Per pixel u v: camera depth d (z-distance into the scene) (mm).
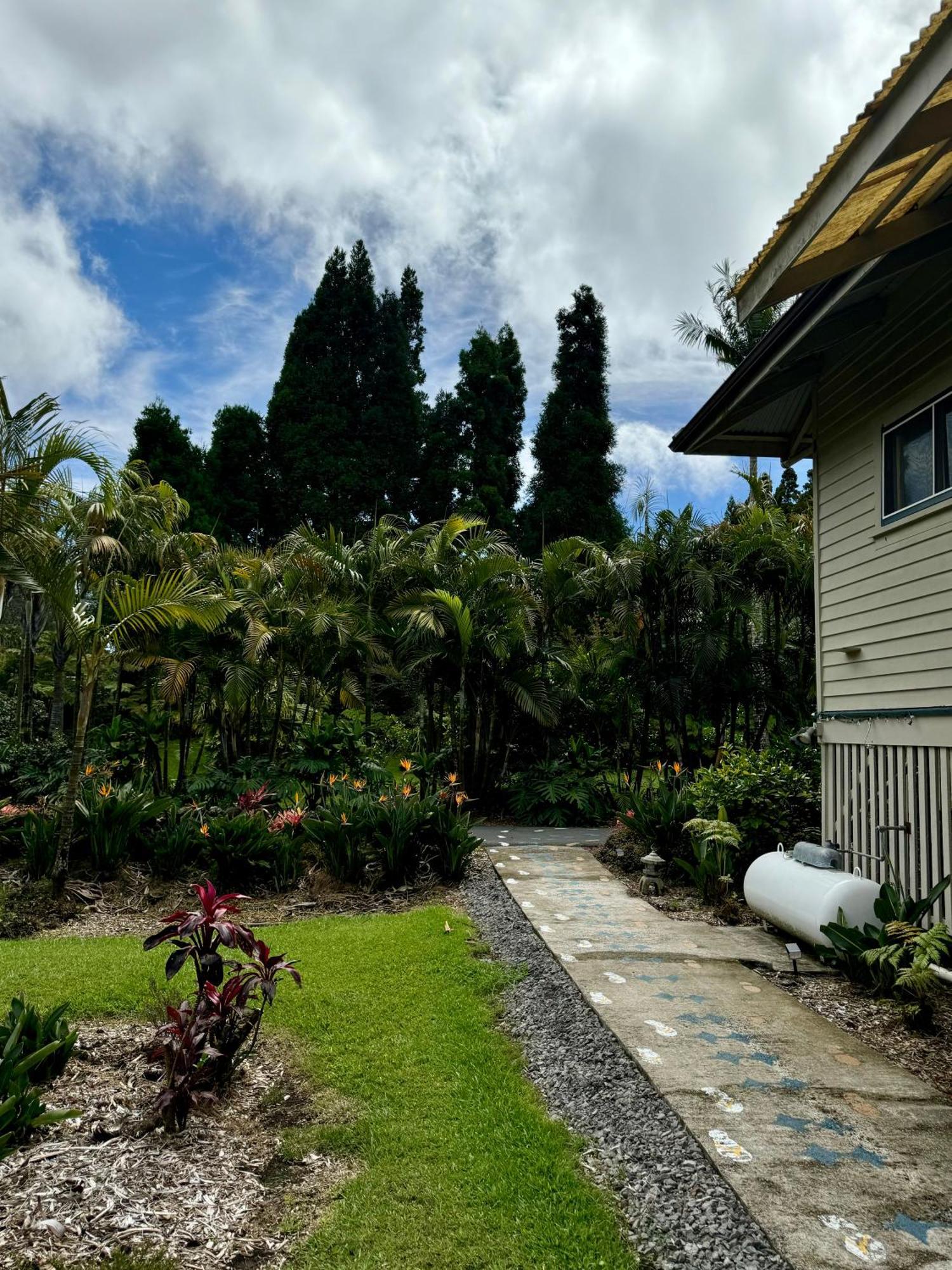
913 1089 3340
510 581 11461
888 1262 2242
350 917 6523
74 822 7238
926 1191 2590
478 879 7586
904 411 5699
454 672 11445
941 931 4215
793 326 5223
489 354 31828
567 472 28578
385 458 28328
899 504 5816
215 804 9117
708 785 7574
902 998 4324
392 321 29891
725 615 10812
